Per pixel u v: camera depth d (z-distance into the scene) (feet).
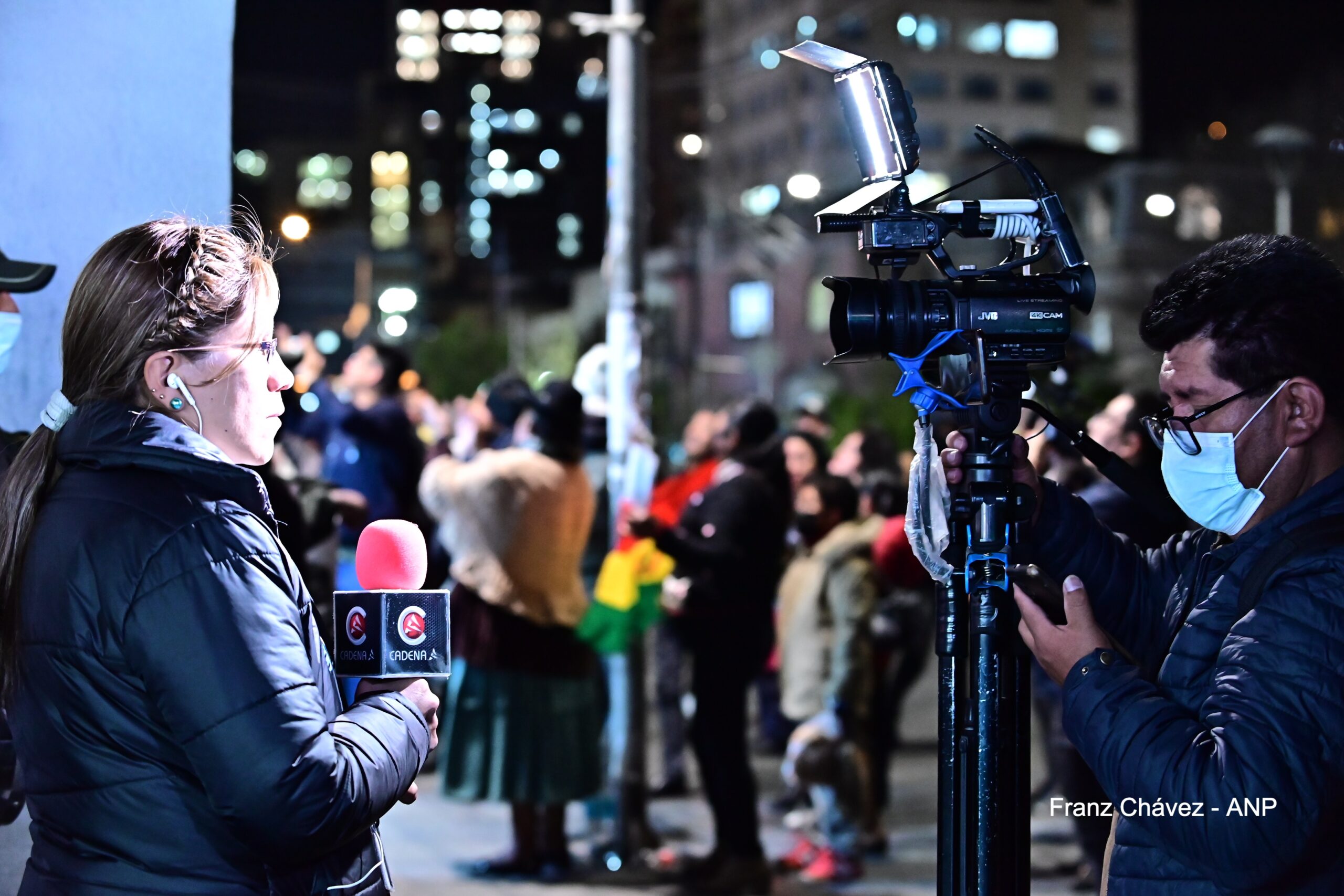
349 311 76.69
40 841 5.30
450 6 215.92
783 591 18.44
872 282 6.01
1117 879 5.71
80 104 8.16
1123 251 91.71
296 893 5.27
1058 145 96.37
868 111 6.07
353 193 163.22
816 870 17.03
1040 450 13.84
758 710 28.86
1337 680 5.11
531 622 16.47
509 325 167.84
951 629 6.03
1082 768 13.70
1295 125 73.20
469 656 16.62
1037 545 6.84
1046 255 6.37
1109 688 5.53
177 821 5.08
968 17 158.71
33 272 7.20
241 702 4.90
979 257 56.49
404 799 5.62
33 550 5.23
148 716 5.06
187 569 4.99
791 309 128.67
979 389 5.90
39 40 8.07
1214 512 5.83
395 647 5.66
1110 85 163.84
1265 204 84.69
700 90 157.48
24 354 8.07
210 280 5.45
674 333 132.16
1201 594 5.96
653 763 24.27
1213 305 5.69
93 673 5.02
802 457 22.29
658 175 145.28
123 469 5.24
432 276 209.77
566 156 212.84
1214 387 5.71
